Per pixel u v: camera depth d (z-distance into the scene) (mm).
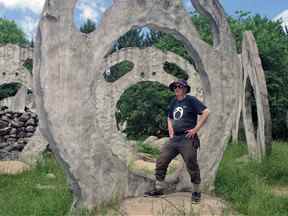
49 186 7402
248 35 13312
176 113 5582
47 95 5047
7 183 7664
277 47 23562
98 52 5395
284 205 5508
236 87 6480
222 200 5703
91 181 5246
